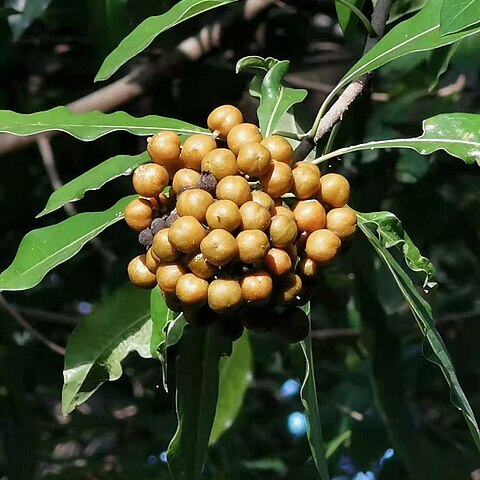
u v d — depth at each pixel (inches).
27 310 23.6
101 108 20.4
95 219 11.7
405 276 11.2
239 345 17.1
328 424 22.6
